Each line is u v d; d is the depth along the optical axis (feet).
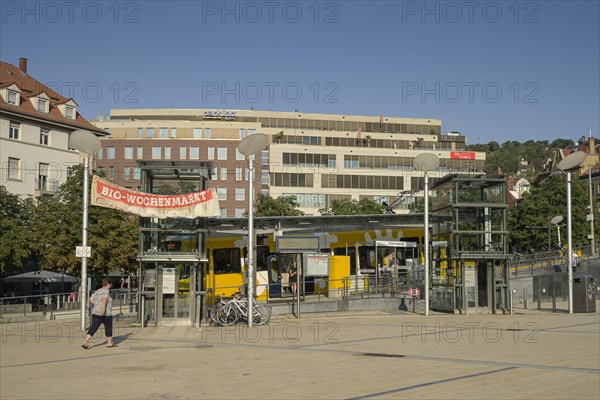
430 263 113.29
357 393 36.60
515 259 198.08
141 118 417.49
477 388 37.91
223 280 114.93
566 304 121.39
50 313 115.55
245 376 42.75
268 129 389.60
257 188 347.56
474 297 102.37
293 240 93.04
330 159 354.95
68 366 48.42
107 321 61.00
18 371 46.09
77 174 168.45
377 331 74.02
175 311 84.64
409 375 42.70
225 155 347.56
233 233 117.08
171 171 85.56
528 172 593.01
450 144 419.33
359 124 438.81
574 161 103.96
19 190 211.41
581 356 51.08
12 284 199.31
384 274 125.08
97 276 179.11
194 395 36.45
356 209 284.82
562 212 248.93
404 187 360.69
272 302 105.81
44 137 223.51
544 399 34.73
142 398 35.73
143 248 84.64
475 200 103.30
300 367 46.60
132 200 82.07
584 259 185.57
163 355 54.39
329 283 113.60
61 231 162.50
